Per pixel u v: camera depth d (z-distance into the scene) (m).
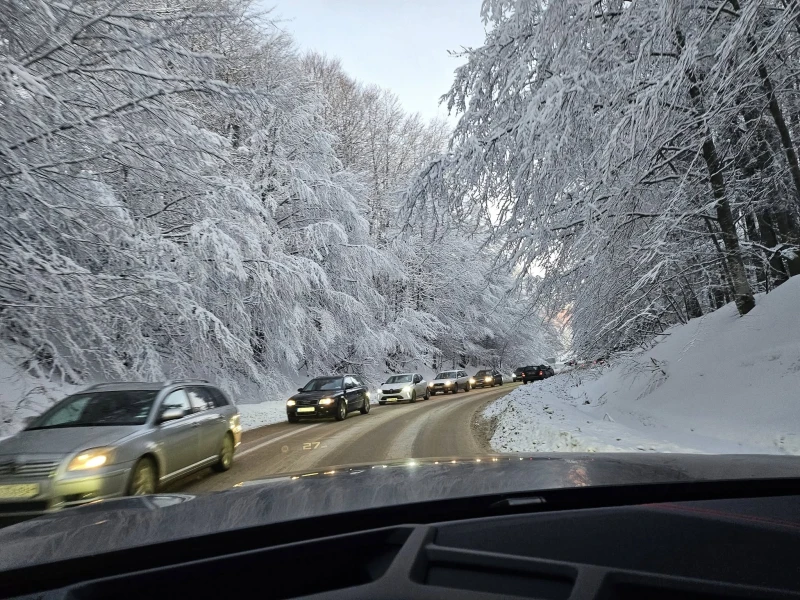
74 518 1.90
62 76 10.16
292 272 18.25
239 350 15.05
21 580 1.30
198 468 6.84
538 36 8.36
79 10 9.77
